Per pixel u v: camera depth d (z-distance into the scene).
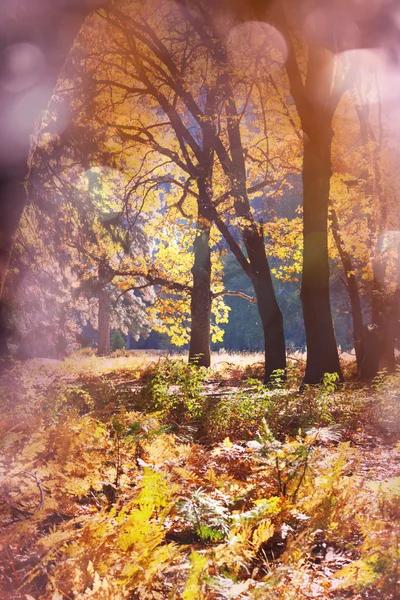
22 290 23.45
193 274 31.42
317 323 17.86
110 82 23.88
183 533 4.02
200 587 2.64
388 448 8.70
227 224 23.45
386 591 2.88
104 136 25.09
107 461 5.05
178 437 6.19
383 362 22.77
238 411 9.96
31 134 5.59
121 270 33.03
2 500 3.76
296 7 18.02
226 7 20.70
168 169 30.53
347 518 4.13
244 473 5.83
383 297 22.62
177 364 11.29
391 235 22.41
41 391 12.27
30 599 2.66
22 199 5.70
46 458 5.05
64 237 24.78
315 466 4.91
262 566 3.64
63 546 3.22
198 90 24.56
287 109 24.16
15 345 18.72
